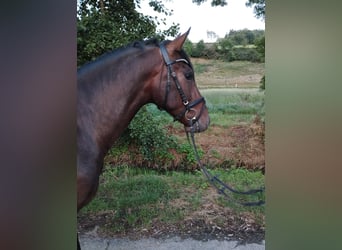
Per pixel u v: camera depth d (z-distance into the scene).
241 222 2.73
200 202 2.85
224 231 2.66
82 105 1.55
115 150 2.90
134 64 1.66
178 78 1.73
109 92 1.61
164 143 2.92
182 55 1.75
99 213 2.79
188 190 2.91
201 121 1.82
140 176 2.92
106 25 2.71
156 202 2.85
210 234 2.63
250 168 2.90
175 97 1.75
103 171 2.89
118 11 2.77
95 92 1.59
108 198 2.86
